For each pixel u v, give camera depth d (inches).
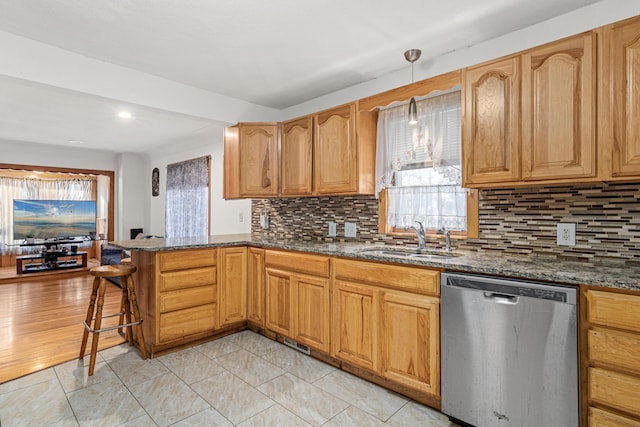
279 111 156.3
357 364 91.4
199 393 84.8
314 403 80.9
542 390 62.0
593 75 66.5
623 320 54.9
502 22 85.4
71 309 160.1
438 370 75.9
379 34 91.4
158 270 105.6
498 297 67.0
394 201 113.6
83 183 329.4
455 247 98.6
